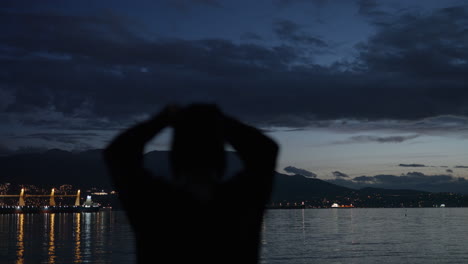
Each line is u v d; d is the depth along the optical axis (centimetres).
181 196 214
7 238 6506
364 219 16650
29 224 12269
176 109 218
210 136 210
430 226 10300
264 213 226
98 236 6912
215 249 219
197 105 216
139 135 218
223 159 213
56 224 12238
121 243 5488
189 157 209
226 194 219
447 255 4075
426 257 3941
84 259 3812
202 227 217
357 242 5762
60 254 4203
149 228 219
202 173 212
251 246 225
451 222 12756
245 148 222
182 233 217
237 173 225
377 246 5122
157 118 218
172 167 215
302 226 10919
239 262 222
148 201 216
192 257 218
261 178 223
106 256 4034
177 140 212
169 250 218
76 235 7206
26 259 3812
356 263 3600
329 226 10850
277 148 229
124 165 219
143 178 219
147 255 221
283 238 6575
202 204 215
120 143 221
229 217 219
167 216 216
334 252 4466
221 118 218
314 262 3678
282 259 3891
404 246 5066
